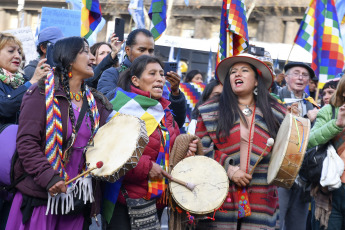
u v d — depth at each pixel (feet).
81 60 14.02
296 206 21.59
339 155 18.40
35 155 13.12
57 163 13.34
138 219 14.82
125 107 15.25
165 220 25.13
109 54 19.90
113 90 16.71
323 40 27.50
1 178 13.62
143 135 13.73
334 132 17.71
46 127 13.32
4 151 13.62
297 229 21.68
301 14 106.63
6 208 15.11
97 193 14.17
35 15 131.85
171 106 17.83
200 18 113.09
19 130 13.32
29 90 13.61
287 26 107.76
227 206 16.03
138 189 14.87
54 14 32.04
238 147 16.34
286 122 15.88
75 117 14.01
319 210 18.56
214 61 53.21
